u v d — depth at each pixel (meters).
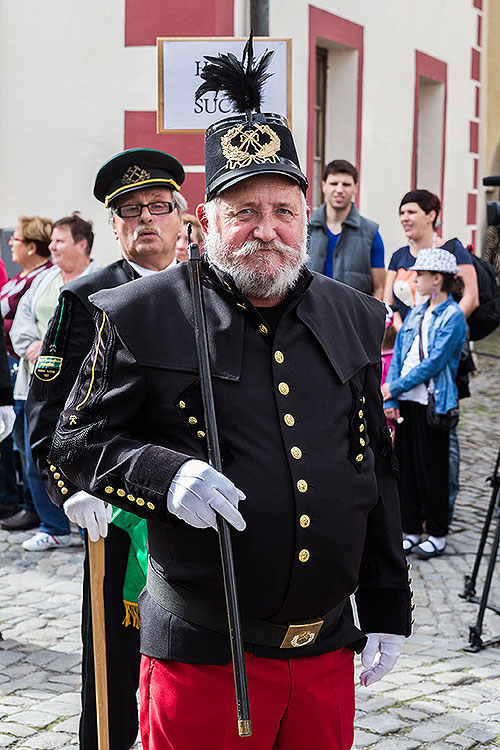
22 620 4.66
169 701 2.10
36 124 7.65
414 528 5.77
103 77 7.49
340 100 9.27
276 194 2.09
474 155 12.21
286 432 2.07
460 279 5.67
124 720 2.96
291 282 2.13
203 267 2.17
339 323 2.24
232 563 1.92
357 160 9.30
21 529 6.08
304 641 2.10
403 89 10.19
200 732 2.07
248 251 2.07
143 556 2.86
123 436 2.09
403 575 2.33
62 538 5.75
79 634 4.51
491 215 4.78
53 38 7.56
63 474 2.25
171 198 3.27
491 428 9.34
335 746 2.16
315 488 2.06
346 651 2.23
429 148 11.27
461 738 3.52
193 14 7.25
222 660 2.05
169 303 2.15
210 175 2.13
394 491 2.33
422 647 4.39
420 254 5.59
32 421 2.97
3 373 4.30
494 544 4.48
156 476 1.95
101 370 2.13
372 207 9.64
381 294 6.61
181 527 2.05
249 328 2.12
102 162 7.55
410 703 3.80
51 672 4.10
